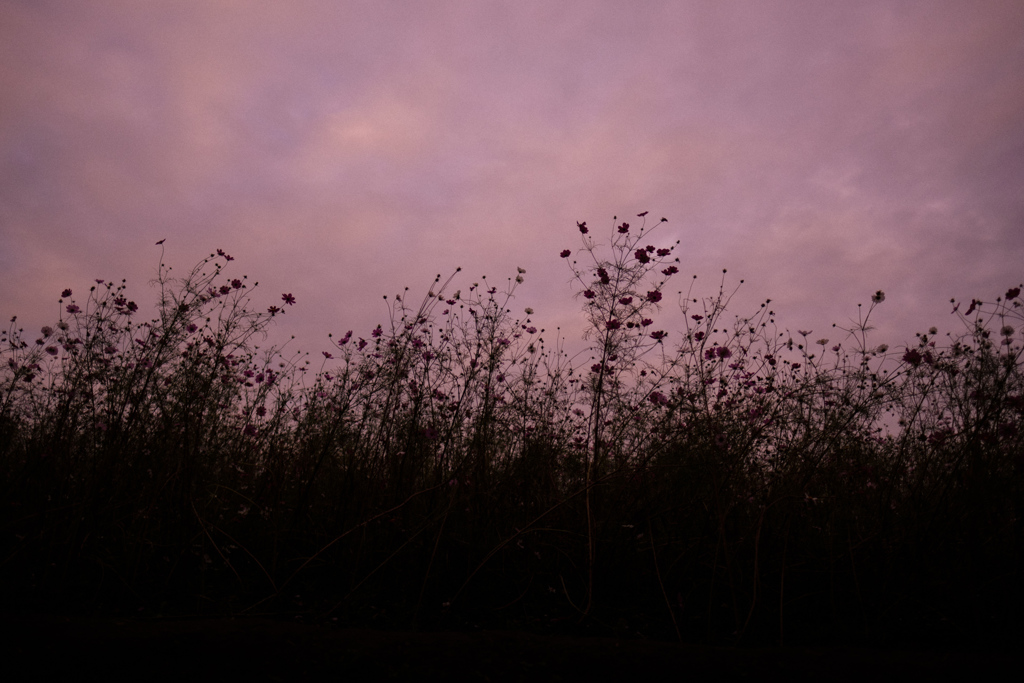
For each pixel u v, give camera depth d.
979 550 3.08
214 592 3.24
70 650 2.32
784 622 3.04
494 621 3.12
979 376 3.12
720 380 3.41
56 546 3.22
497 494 3.69
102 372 3.55
